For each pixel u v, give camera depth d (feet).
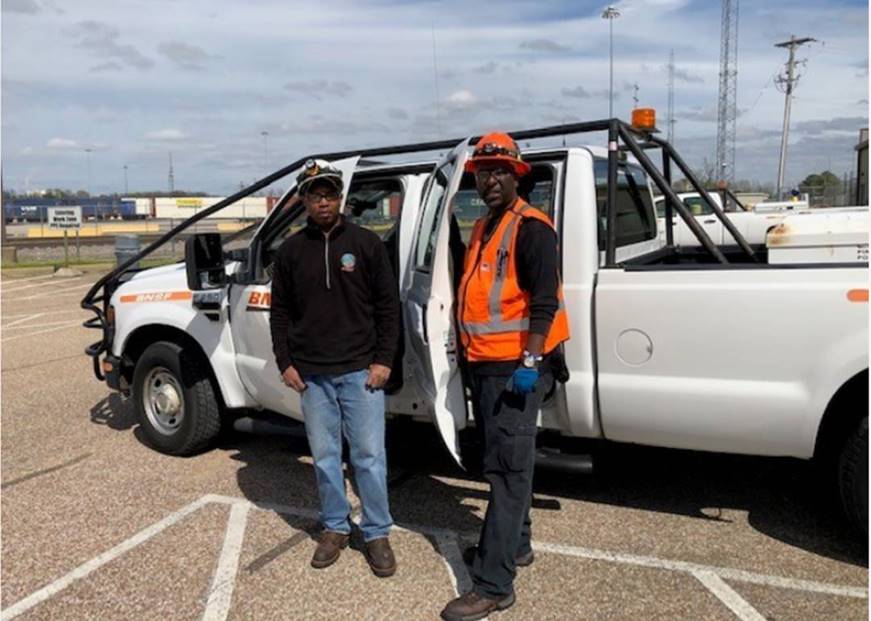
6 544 12.84
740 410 11.17
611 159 12.10
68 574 11.77
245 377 15.85
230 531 13.12
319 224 11.16
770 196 110.83
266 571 11.69
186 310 16.61
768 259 13.32
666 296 11.41
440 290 10.96
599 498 13.94
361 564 11.82
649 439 12.11
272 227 15.29
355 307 11.20
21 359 29.17
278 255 11.51
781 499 13.73
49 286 59.77
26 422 20.25
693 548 11.96
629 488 14.37
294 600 10.84
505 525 10.00
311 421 11.57
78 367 27.48
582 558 11.72
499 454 10.03
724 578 11.02
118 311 17.80
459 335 10.46
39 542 12.89
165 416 17.33
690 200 40.83
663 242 18.17
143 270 20.61
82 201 232.12
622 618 10.11
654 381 11.62
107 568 11.93
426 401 12.77
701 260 16.87
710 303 11.16
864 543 11.30
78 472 16.25
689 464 15.48
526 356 9.47
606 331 11.85
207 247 15.35
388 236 14.37
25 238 124.57
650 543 12.18
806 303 10.66
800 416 10.88
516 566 11.00
